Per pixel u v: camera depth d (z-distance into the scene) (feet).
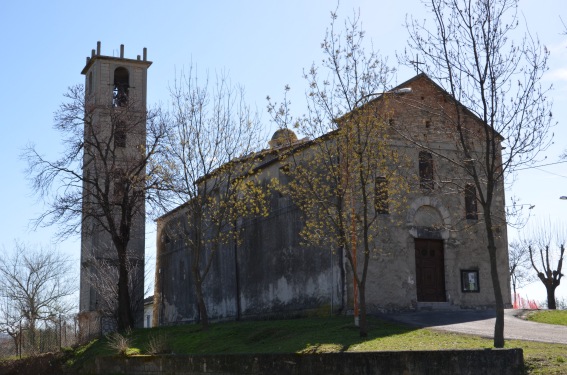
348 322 92.94
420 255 108.99
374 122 83.15
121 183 136.87
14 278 201.67
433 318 95.04
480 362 55.72
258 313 124.47
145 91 184.34
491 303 111.75
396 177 91.50
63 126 138.21
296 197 99.19
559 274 180.55
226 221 131.95
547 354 59.21
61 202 135.54
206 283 143.64
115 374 98.63
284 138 96.94
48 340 142.10
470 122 94.32
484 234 112.88
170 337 110.73
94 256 159.02
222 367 76.89
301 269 113.29
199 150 115.24
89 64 185.16
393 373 60.03
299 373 67.46
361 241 102.73
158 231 171.22
